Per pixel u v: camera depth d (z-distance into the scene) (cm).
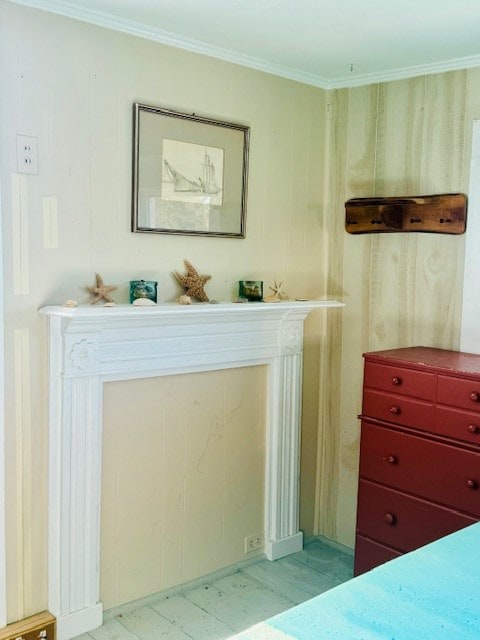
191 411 273
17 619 231
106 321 230
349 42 255
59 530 233
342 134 312
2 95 211
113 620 252
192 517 279
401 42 254
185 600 270
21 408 225
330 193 318
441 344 283
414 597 129
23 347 223
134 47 242
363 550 276
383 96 297
